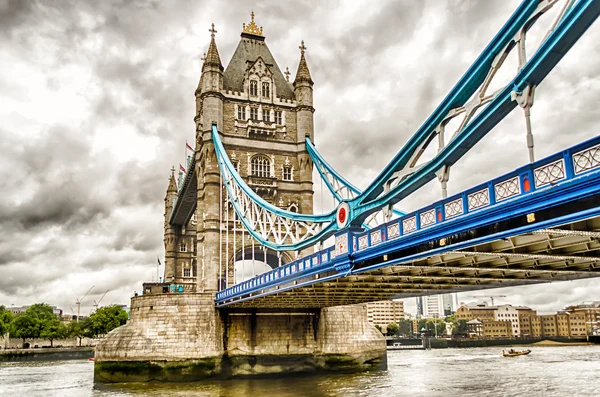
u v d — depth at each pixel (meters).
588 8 14.24
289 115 70.88
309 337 58.72
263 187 65.75
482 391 45.56
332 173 60.12
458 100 20.14
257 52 75.06
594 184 13.37
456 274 26.67
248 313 57.50
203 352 55.03
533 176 15.49
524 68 16.25
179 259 98.31
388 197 24.17
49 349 109.88
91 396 45.19
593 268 23.00
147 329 55.50
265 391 44.88
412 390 45.25
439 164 20.56
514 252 19.75
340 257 27.78
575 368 69.94
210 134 65.50
